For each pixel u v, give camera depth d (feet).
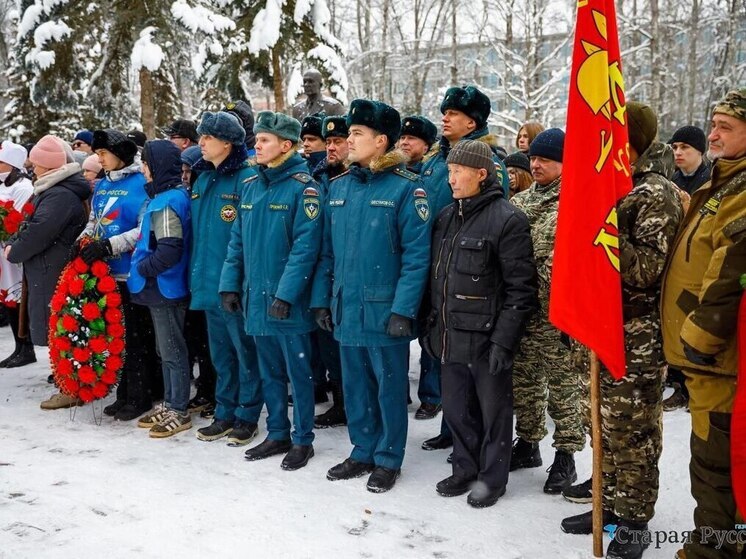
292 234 11.51
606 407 8.63
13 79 53.47
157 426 13.17
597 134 8.11
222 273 12.21
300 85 36.32
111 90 42.57
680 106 74.49
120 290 14.14
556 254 8.36
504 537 9.08
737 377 7.04
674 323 7.82
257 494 10.43
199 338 14.58
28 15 38.34
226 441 12.98
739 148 7.27
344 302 10.70
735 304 6.82
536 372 11.17
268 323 11.49
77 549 8.65
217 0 37.93
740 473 7.00
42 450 12.32
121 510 9.82
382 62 70.44
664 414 13.96
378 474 10.68
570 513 9.77
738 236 6.86
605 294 8.00
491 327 9.74
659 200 8.10
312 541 8.95
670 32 66.44
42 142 14.97
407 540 9.00
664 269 8.08
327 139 13.28
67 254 15.12
